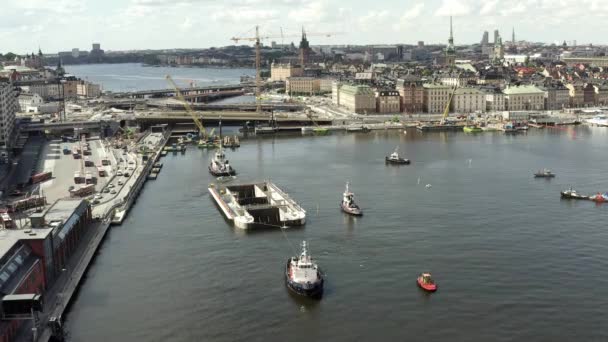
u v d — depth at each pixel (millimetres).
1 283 152375
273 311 167750
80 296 178750
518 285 181250
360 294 177125
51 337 152875
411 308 167875
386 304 170625
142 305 172750
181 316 166000
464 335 153500
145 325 161375
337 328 158375
